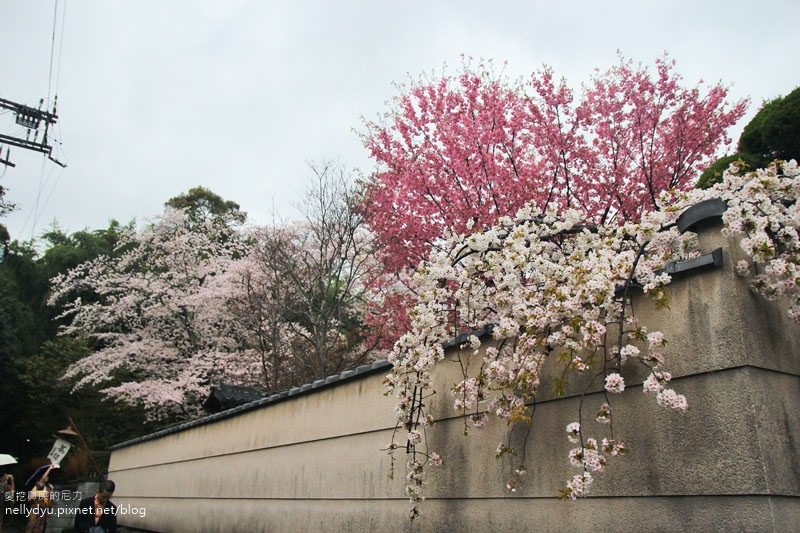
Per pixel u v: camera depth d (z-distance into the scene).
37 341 19.47
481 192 8.51
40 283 20.67
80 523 5.42
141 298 16.19
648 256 3.03
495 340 3.76
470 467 3.79
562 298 3.02
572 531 3.03
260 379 13.52
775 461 2.37
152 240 17.91
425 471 4.18
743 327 2.53
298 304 12.62
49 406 16.02
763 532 2.27
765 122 6.25
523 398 3.18
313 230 12.76
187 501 8.48
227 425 7.79
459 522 3.80
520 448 3.44
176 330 16.08
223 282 14.90
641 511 2.73
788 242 2.66
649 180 7.84
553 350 3.38
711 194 3.08
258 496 6.57
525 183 8.01
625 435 2.88
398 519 4.38
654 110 8.26
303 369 12.29
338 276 11.84
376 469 4.74
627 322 2.93
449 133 8.68
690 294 2.77
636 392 2.88
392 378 4.00
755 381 2.47
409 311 3.84
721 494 2.44
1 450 16.34
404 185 9.00
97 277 18.02
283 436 6.32
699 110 8.20
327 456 5.45
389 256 9.91
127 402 14.84
